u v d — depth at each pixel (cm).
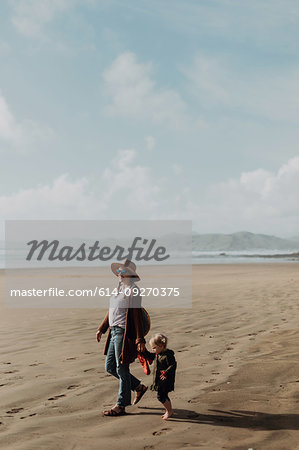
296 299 1450
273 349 764
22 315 1227
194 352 763
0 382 596
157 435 414
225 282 2142
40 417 467
